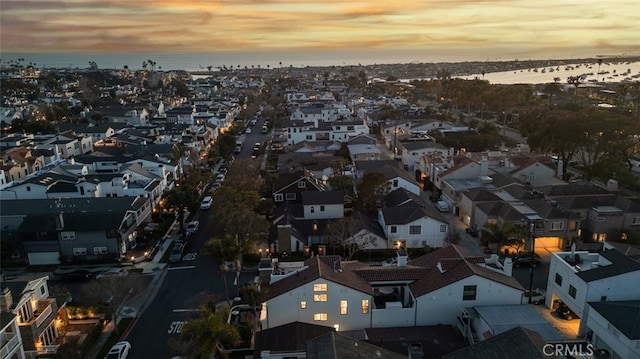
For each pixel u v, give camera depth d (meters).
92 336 40.31
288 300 38.19
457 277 38.28
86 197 65.75
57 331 41.09
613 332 33.31
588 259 42.41
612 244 48.44
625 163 83.31
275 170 91.50
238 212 55.69
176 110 143.50
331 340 28.14
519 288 38.69
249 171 81.12
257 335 35.56
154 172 77.56
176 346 33.59
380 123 129.38
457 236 58.53
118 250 55.72
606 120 79.12
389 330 38.12
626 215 56.62
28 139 105.94
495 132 112.19
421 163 87.38
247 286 42.09
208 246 44.78
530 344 28.05
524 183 72.38
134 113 141.38
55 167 78.19
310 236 58.59
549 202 60.19
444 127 118.88
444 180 73.94
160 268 54.22
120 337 41.03
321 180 79.81
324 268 39.72
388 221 57.03
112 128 121.81
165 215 68.75
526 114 115.81
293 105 172.00
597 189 65.94
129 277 44.75
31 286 38.91
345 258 55.62
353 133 117.31
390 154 105.00
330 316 38.75
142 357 38.31
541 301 44.81
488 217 58.22
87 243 55.50
